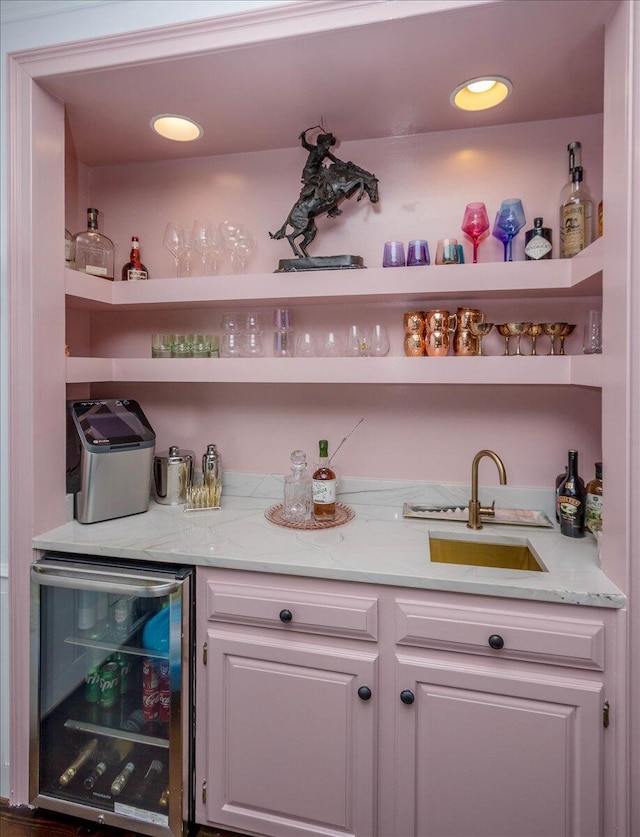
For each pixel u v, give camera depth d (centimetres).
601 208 130
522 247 157
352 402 176
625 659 104
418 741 117
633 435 103
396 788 118
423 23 112
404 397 172
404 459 172
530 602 110
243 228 173
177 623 126
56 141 143
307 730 122
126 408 170
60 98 143
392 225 168
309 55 123
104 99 144
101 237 171
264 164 178
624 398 104
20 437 137
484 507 161
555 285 137
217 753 128
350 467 177
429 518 159
